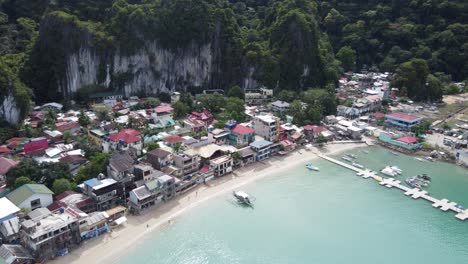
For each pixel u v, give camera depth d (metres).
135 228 77.81
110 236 74.69
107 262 67.94
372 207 89.56
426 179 102.56
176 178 91.88
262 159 112.50
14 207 72.12
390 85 182.38
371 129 135.38
